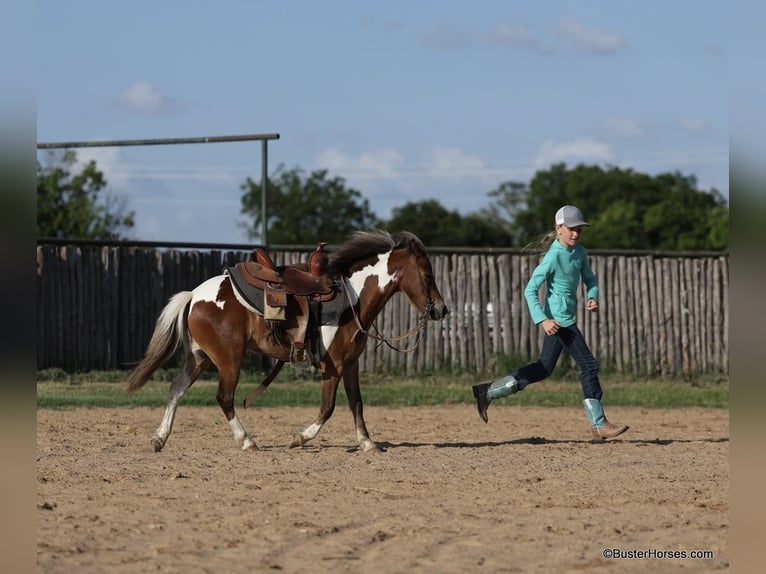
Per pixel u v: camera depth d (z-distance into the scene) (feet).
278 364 44.65
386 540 27.63
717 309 83.41
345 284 44.01
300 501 32.71
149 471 38.24
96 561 25.16
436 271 81.87
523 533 28.48
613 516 30.78
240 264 43.98
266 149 81.30
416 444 47.16
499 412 63.41
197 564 24.89
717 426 56.54
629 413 63.46
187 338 44.06
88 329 77.00
